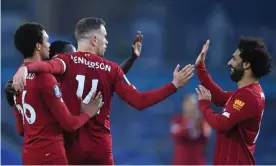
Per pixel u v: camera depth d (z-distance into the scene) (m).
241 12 73.88
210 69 60.53
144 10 72.56
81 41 17.09
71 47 18.58
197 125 36.78
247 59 17.20
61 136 16.53
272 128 56.88
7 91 16.80
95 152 16.81
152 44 66.88
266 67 17.23
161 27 70.00
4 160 47.22
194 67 16.98
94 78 16.70
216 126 17.03
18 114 17.27
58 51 18.42
